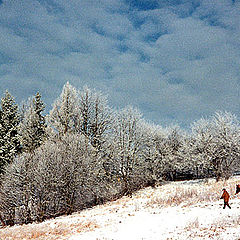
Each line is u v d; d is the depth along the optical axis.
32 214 25.64
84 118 33.06
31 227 17.34
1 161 31.59
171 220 13.97
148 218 15.48
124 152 33.75
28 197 25.88
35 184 25.92
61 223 17.58
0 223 27.67
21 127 35.38
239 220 10.88
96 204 31.67
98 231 13.48
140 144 36.91
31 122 35.44
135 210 19.23
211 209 15.53
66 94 32.22
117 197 32.12
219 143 38.31
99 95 33.81
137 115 36.00
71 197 27.19
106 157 32.03
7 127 35.28
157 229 12.33
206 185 31.97
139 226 13.57
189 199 20.44
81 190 27.14
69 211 25.98
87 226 15.27
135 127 35.53
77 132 31.59
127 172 33.72
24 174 26.44
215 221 11.81
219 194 20.56
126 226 13.96
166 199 21.84
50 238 13.09
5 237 14.41
